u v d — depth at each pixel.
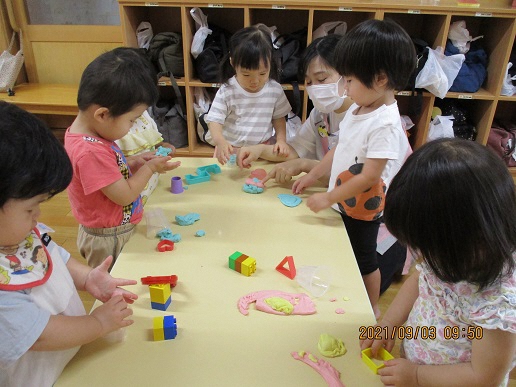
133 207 1.14
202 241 1.03
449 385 0.65
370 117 1.16
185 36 2.64
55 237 2.19
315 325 0.78
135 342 0.74
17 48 3.21
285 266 0.94
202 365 0.70
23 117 0.59
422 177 0.58
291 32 2.97
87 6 3.09
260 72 1.73
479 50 2.73
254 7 2.55
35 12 3.13
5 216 0.58
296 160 1.44
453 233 0.57
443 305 0.70
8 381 0.65
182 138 2.93
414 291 0.84
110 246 1.14
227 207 1.20
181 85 2.77
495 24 2.70
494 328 0.60
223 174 1.42
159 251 0.98
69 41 3.14
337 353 0.72
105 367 0.69
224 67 1.95
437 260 0.60
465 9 2.49
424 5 2.49
